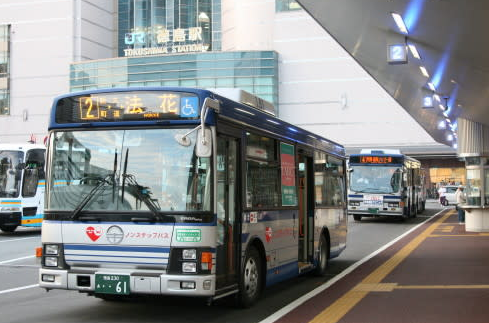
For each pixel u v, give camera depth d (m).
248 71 69.44
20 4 80.81
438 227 27.47
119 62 71.81
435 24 11.30
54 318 8.20
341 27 14.30
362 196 30.66
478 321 8.00
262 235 9.15
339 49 71.56
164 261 7.41
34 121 79.69
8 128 80.69
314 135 12.45
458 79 16.33
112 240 7.58
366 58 17.75
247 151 8.73
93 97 8.02
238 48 75.56
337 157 14.44
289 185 10.58
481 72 14.42
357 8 12.02
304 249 11.71
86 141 7.95
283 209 10.15
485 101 18.50
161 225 7.44
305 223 11.80
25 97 80.12
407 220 33.12
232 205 8.22
